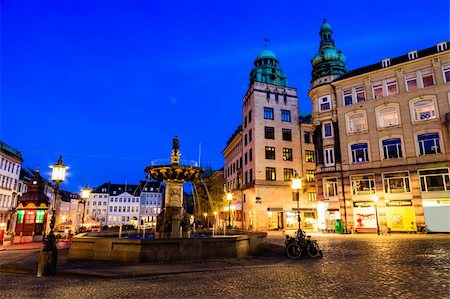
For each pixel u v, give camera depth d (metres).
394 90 33.78
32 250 18.95
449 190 29.03
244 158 50.06
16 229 24.80
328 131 37.66
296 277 9.21
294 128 47.25
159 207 108.50
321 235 30.05
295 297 6.89
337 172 35.44
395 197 31.62
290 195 44.00
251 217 44.22
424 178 30.55
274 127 46.16
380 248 16.83
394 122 33.28
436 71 31.25
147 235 21.14
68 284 8.46
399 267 10.58
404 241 20.97
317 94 39.03
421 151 31.19
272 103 47.00
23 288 7.98
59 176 11.08
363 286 7.87
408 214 31.00
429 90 31.36
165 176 16.48
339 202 34.72
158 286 8.10
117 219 102.31
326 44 41.78
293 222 43.16
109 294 7.27
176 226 16.08
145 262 11.61
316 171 37.31
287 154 45.81
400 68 33.41
